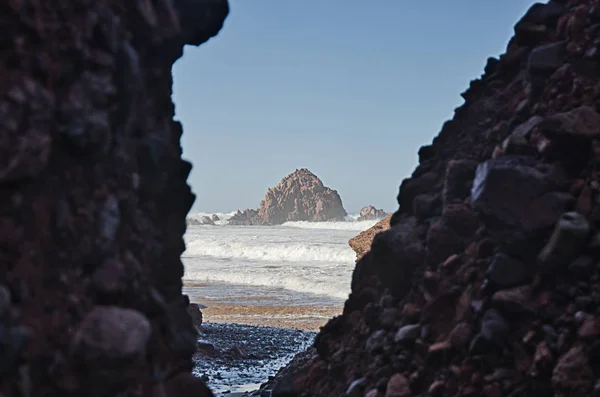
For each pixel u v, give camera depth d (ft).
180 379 14.15
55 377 9.55
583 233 15.88
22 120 9.34
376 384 18.71
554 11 21.02
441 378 17.07
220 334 52.90
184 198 16.01
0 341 8.38
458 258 18.84
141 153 13.17
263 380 36.14
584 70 18.72
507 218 17.12
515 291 16.65
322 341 23.25
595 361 14.64
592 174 16.90
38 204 9.80
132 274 11.96
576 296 15.80
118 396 10.33
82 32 10.80
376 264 21.01
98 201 11.14
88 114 10.49
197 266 138.82
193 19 15.37
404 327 19.03
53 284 9.95
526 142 18.33
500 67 22.27
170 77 15.71
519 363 15.94
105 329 10.18
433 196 21.35
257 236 259.60
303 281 102.32
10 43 9.48
